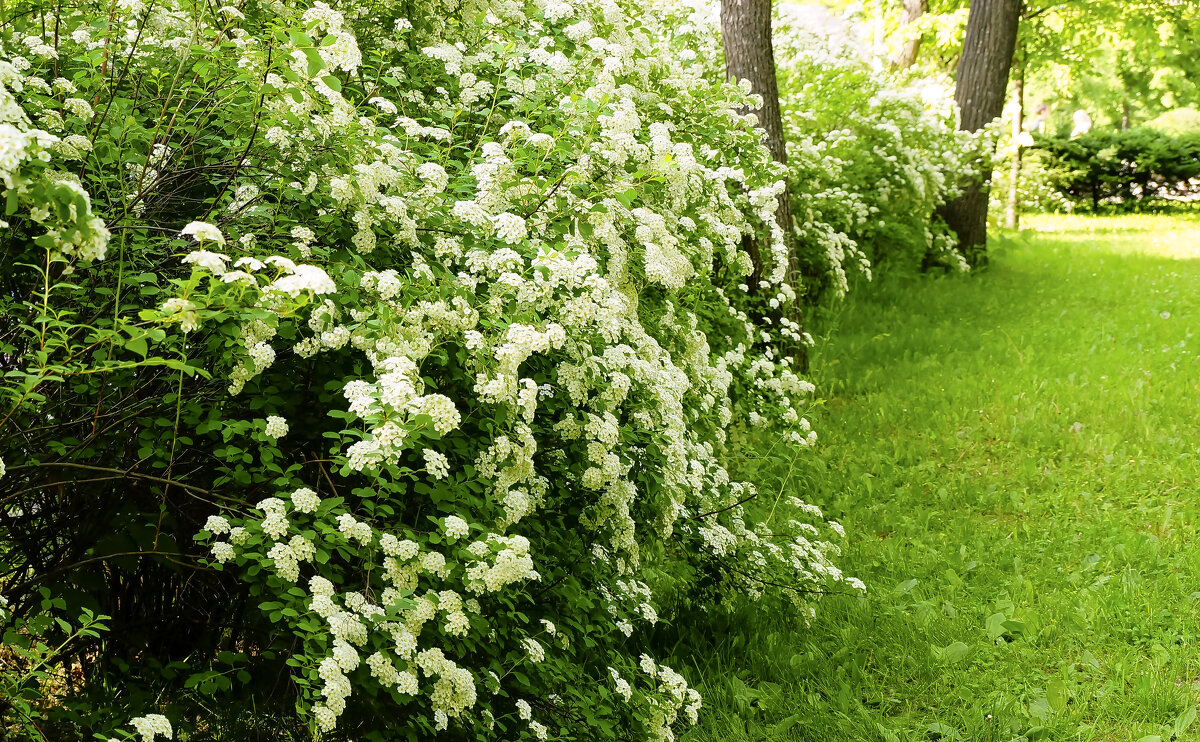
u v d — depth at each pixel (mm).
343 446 2768
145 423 2545
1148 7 15492
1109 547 5023
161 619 3062
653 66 5105
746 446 5512
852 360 8281
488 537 2518
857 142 10211
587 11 4359
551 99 3650
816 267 9250
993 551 5113
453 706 2527
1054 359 8062
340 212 2805
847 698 3844
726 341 5348
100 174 2566
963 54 12227
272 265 2512
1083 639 4199
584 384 3041
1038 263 13141
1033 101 27000
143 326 2445
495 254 2727
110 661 2947
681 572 4438
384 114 3473
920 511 5609
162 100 3000
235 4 3006
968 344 8711
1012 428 6676
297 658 2215
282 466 2805
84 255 1837
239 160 2684
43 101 2502
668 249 3549
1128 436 6445
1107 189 23844
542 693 3064
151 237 2650
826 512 5672
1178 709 3674
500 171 2998
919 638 4285
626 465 3254
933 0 15820
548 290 2648
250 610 2828
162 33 3064
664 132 3877
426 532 2656
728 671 4078
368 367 2738
